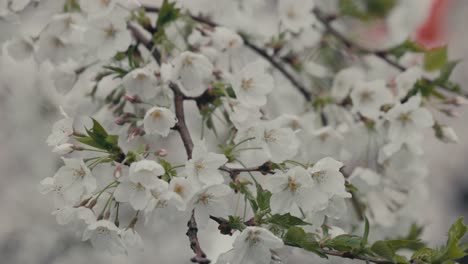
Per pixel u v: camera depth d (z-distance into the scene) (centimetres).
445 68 143
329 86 158
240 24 155
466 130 249
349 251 123
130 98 132
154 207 123
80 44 138
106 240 125
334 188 125
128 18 136
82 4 134
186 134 129
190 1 146
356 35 159
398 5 162
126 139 135
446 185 244
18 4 137
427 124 140
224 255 123
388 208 152
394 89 146
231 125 133
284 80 161
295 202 124
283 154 128
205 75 132
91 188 124
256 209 124
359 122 148
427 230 158
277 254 125
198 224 124
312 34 156
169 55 142
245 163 129
